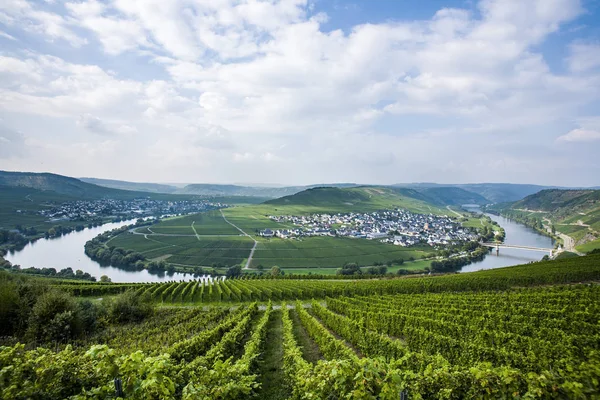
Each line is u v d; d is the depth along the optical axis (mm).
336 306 39156
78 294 54000
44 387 7359
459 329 21781
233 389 8312
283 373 16031
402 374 8672
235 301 53188
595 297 30766
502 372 7504
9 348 7582
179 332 28500
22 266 115750
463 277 61625
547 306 28625
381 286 55812
